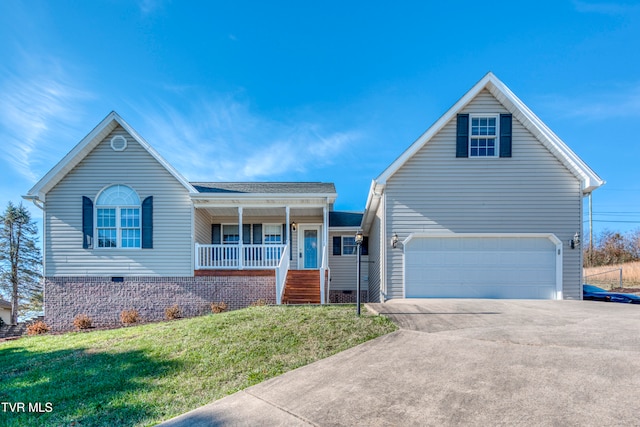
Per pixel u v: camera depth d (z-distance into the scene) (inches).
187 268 485.1
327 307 331.9
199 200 494.0
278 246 501.4
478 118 435.8
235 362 202.5
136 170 488.4
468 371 167.2
